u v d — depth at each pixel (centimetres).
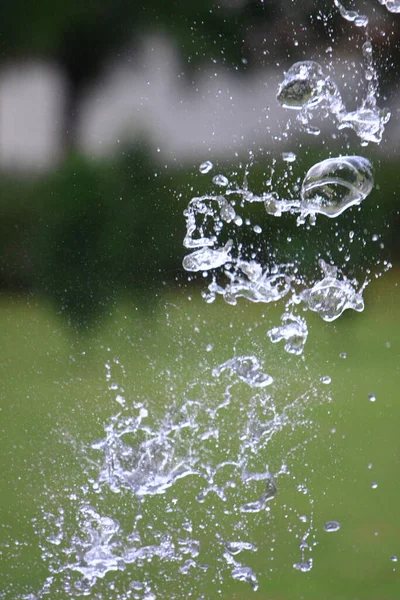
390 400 984
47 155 1609
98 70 1673
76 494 729
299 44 1196
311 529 678
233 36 1406
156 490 627
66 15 1680
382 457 823
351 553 648
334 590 593
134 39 1630
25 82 1703
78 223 1461
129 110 1531
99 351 1238
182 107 1511
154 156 1482
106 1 1652
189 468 662
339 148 1201
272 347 1134
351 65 787
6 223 1488
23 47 1705
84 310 1376
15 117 1683
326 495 741
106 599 577
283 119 1212
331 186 571
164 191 1468
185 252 1442
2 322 1389
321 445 848
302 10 1145
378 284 1320
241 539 660
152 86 1554
